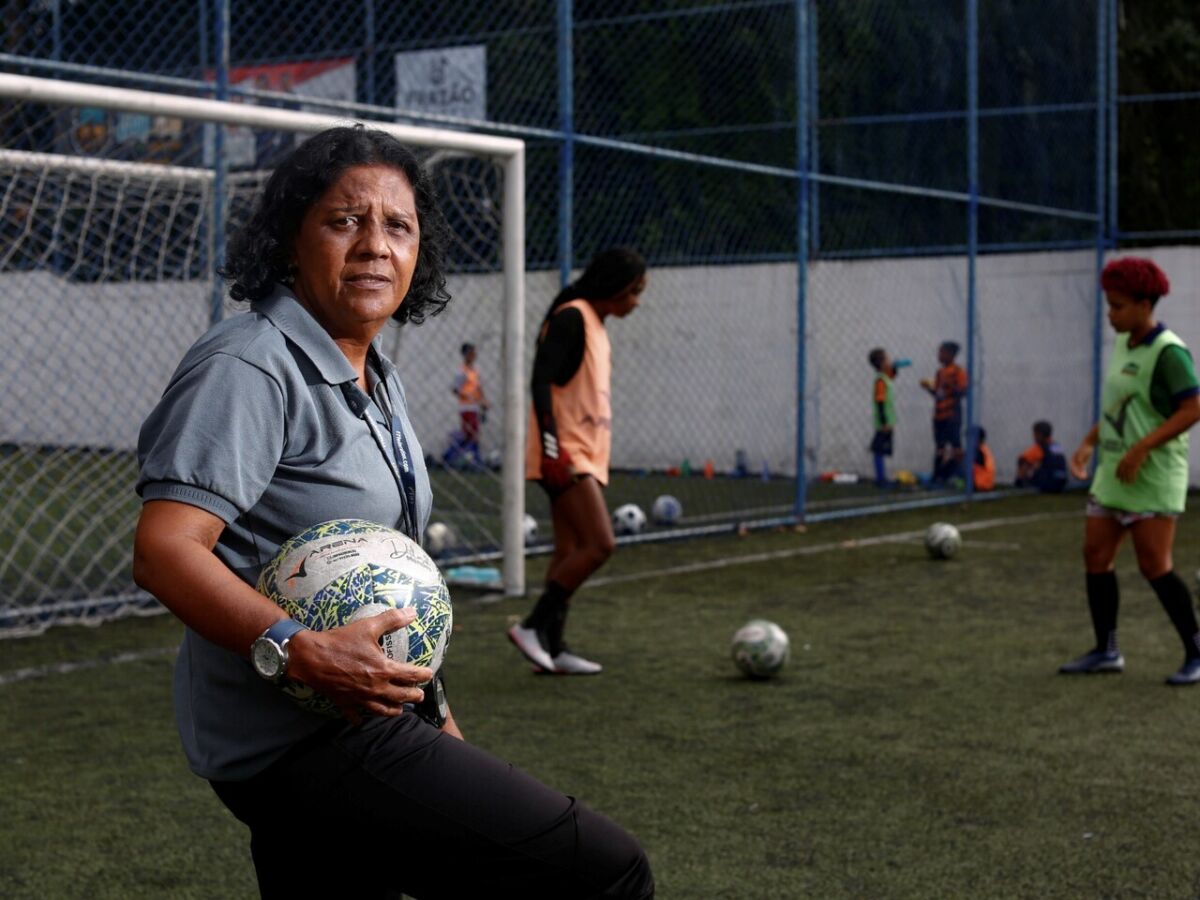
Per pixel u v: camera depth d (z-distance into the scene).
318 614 1.87
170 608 1.82
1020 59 16.48
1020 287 16.69
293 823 1.97
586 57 18.25
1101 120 16.62
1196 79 22.19
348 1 14.87
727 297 17.75
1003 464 16.88
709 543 11.30
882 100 17.09
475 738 5.23
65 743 5.19
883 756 4.97
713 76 18.62
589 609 8.18
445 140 8.04
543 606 6.31
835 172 17.39
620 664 6.62
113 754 5.04
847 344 17.31
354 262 2.00
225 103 7.18
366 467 2.01
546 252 17.44
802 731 5.33
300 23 14.93
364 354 2.10
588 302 6.29
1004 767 4.82
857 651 6.90
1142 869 3.80
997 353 16.88
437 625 1.95
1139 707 5.71
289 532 1.96
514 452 8.56
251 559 1.95
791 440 17.36
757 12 18.12
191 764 2.01
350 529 1.95
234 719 1.96
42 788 4.61
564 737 5.25
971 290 14.46
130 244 13.79
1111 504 6.18
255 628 1.79
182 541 1.81
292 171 2.01
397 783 1.91
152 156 11.66
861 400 17.25
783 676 6.34
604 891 1.94
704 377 17.95
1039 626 7.56
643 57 18.72
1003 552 10.62
